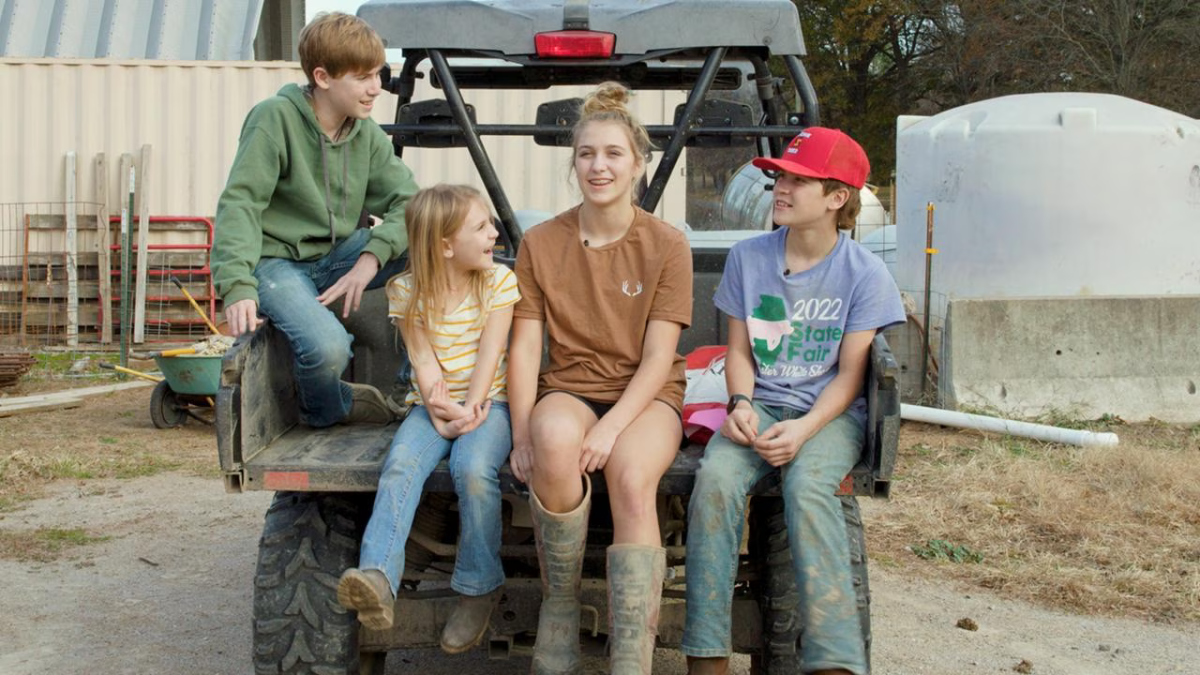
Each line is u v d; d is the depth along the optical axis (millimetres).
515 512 3545
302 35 3807
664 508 3582
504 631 3406
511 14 4402
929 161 9477
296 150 3830
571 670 3125
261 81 13445
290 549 3301
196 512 6695
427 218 3350
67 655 4426
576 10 4352
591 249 3492
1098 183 8891
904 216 9781
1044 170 8922
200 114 13438
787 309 3516
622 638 3027
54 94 13328
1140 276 8984
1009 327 8609
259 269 3789
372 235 3930
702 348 4305
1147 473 6859
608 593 3145
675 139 4395
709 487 3162
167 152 13445
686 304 3465
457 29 4422
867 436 3305
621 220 3492
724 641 3186
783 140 4898
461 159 12297
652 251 3477
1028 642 4656
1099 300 8664
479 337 3451
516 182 11258
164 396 9141
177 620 4855
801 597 3139
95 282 13438
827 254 3537
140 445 8531
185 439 8820
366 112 3871
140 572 5555
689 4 4363
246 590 5285
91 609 4992
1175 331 8695
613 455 3152
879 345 3268
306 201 3887
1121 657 4504
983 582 5391
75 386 11141
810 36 29734
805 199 3428
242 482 3209
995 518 6254
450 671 4348
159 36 16125
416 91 5969
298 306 3658
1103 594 5211
